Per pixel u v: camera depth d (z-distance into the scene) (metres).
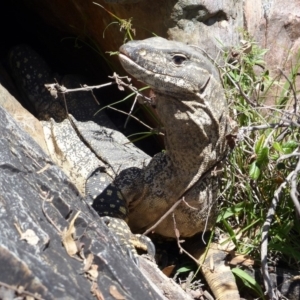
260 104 0.91
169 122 0.82
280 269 0.87
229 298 0.84
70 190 0.73
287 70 1.01
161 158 0.87
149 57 0.79
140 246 0.84
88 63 1.12
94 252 0.66
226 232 0.92
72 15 1.06
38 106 1.06
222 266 0.87
